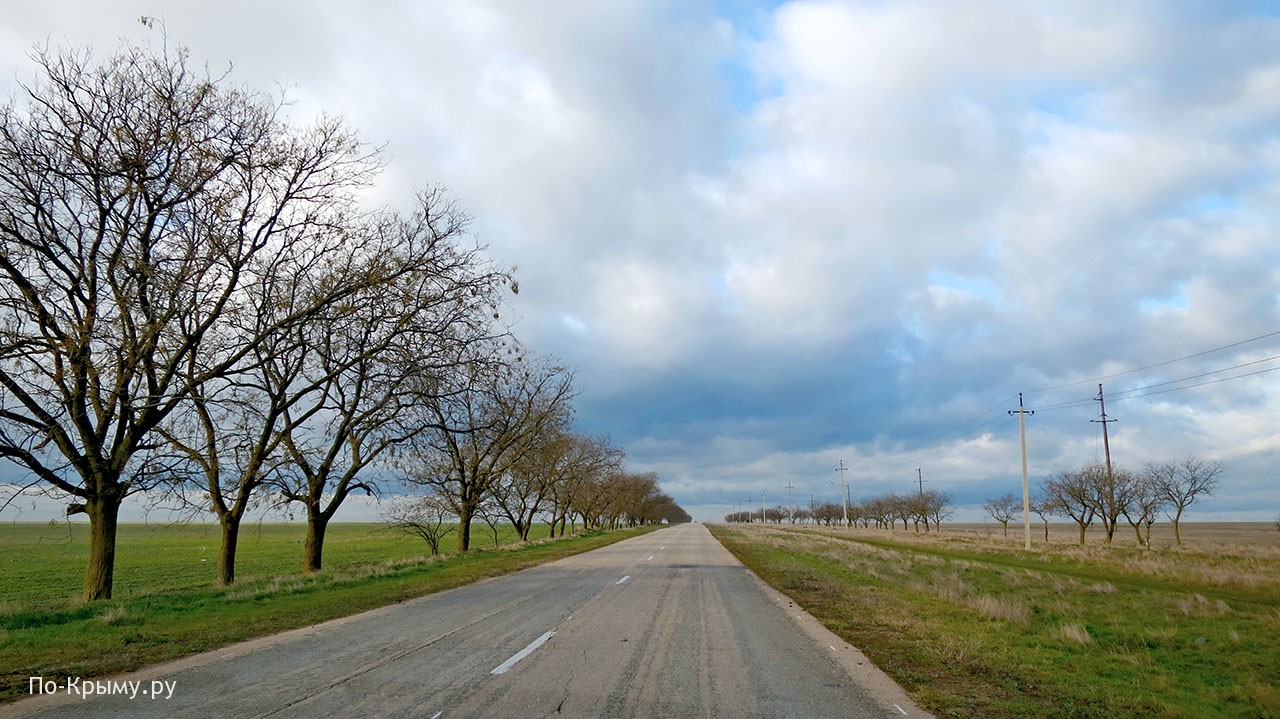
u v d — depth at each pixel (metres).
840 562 28.78
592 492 66.81
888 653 9.53
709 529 101.44
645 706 6.52
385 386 23.11
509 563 26.72
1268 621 14.01
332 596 15.26
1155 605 16.56
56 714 6.08
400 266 19.27
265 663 8.23
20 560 44.03
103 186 15.91
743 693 7.10
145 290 16.12
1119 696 7.70
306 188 19.27
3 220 14.98
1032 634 12.06
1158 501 46.59
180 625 11.13
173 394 16.80
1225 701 7.99
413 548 56.28
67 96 15.81
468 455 36.50
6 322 14.95
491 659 8.53
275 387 23.16
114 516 16.03
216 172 17.05
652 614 12.92
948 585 19.25
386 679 7.41
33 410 14.86
